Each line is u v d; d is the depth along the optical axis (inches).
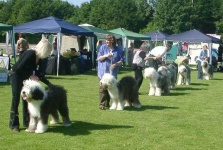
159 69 512.7
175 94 515.8
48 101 267.0
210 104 434.3
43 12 2859.3
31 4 2824.8
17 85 269.7
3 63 600.7
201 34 1013.8
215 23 2576.3
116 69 366.9
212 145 256.7
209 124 322.7
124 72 848.9
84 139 260.5
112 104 379.2
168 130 295.7
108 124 309.4
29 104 263.4
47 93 269.9
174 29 2443.4
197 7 2554.1
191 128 305.0
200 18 2566.4
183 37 1025.5
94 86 566.9
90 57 873.5
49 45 275.3
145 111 373.4
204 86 633.6
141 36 1147.9
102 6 2847.0
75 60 770.8
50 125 296.4
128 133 281.3
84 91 506.9
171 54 1293.1
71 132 277.9
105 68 365.7
